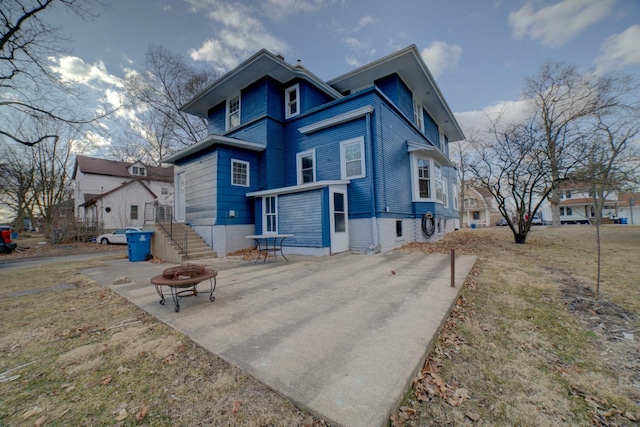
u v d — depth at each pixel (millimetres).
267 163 11391
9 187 22281
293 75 11883
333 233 8867
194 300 4340
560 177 9812
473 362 2551
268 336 2893
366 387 1942
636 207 31312
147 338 3064
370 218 9180
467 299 4289
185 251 9156
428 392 2080
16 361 2682
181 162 12195
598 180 8305
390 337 2746
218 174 10148
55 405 2020
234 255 9836
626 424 1818
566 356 2678
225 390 2080
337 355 2424
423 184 12000
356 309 3627
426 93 14711
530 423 1802
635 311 3740
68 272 7727
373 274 5703
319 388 1958
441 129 19953
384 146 9750
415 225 11664
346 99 10086
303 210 9180
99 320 3732
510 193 12008
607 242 10734
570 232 15398
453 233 16797
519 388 2172
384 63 11969
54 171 22500
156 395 2086
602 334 3133
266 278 5754
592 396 2088
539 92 14867
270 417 1777
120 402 2027
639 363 2557
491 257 7766
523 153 10172
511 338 3041
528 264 6738
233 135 13195
